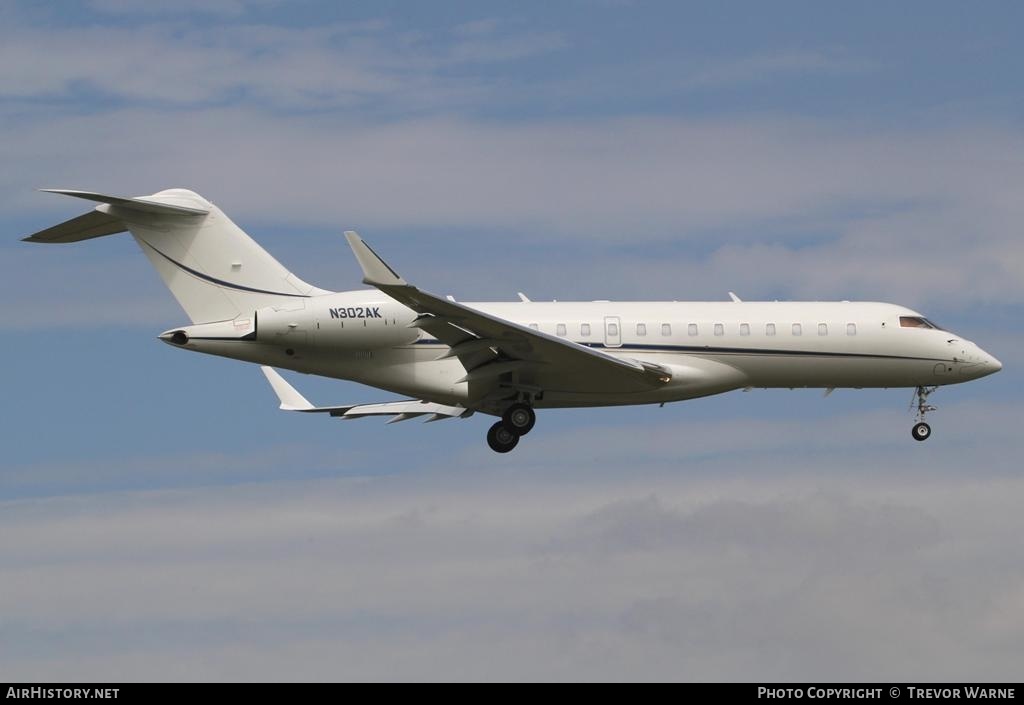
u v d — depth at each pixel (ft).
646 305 310.45
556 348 285.02
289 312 292.61
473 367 292.61
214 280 297.33
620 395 304.09
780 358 310.04
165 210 293.43
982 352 317.83
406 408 329.11
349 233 253.85
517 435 301.43
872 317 314.14
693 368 306.14
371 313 294.05
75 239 293.84
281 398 328.49
